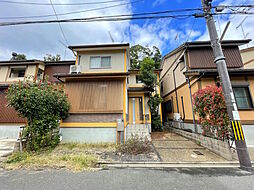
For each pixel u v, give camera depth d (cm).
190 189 254
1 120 757
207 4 460
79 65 914
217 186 265
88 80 704
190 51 910
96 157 446
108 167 374
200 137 611
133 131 775
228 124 452
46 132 538
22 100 474
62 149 533
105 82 695
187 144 626
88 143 611
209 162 404
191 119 800
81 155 448
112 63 925
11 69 1206
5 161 403
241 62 862
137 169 359
